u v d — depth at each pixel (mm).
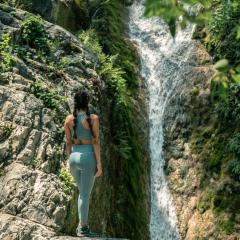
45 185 7688
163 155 13703
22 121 8508
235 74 3062
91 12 15422
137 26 17016
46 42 10930
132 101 13867
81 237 6555
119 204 11438
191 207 12586
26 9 12766
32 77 9742
